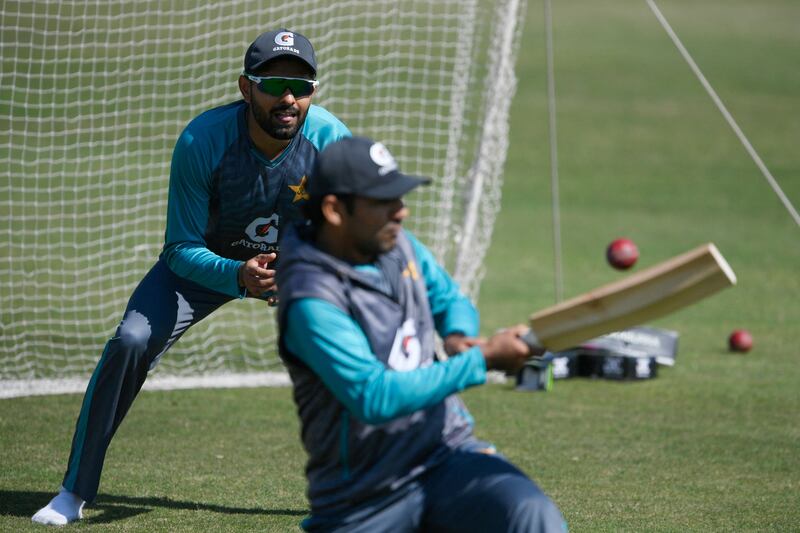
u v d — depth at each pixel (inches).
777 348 1354.6
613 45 4165.8
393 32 3223.4
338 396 442.0
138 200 1839.3
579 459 895.1
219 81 2364.7
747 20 4746.6
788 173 2694.4
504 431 984.9
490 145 1338.6
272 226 748.0
